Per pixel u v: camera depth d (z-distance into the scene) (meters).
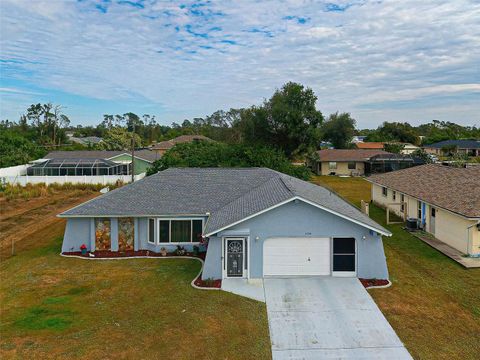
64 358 10.43
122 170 50.84
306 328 12.04
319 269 16.34
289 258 16.33
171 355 10.57
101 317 12.81
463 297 14.24
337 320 12.55
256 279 16.06
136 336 11.56
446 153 84.12
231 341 11.28
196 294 14.62
